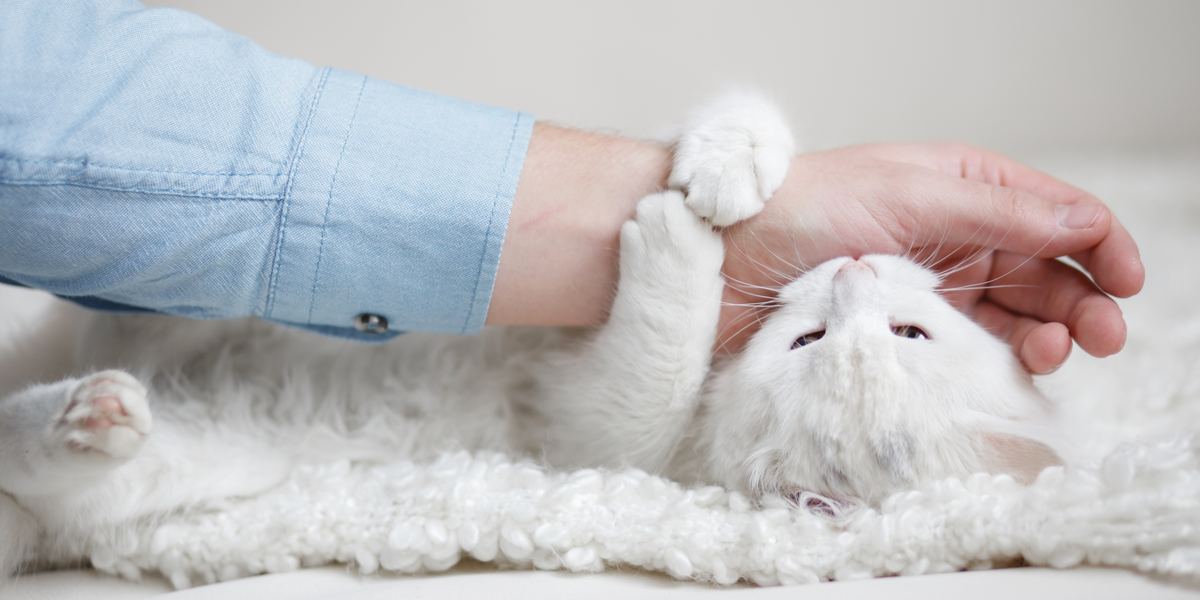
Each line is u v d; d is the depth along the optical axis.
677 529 0.62
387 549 0.63
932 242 0.68
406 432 0.71
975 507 0.61
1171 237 0.91
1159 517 0.58
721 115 0.67
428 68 1.02
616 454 0.69
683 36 1.03
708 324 0.67
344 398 0.71
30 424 0.63
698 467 0.68
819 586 0.59
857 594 0.58
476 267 0.65
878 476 0.65
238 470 0.67
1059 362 0.68
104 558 0.66
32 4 0.62
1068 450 0.66
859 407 0.65
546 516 0.63
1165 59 1.04
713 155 0.66
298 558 0.65
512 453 0.70
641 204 0.66
